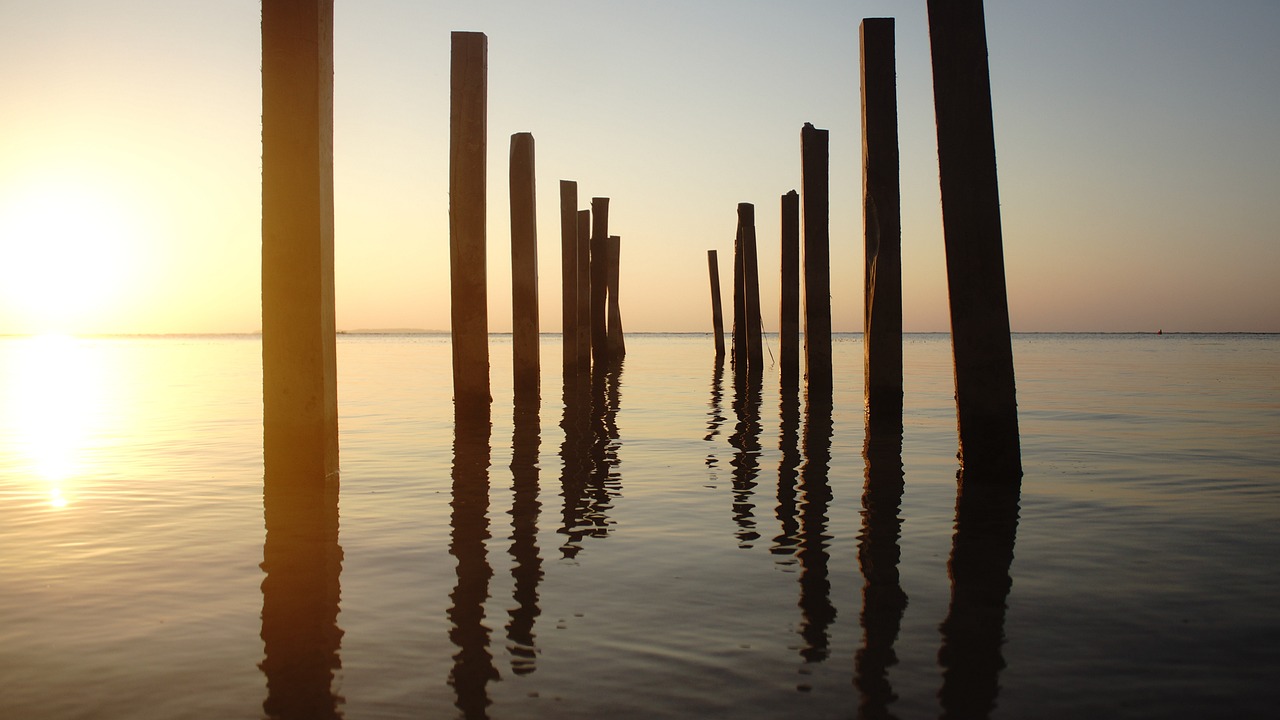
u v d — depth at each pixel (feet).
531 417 40.14
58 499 21.81
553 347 175.42
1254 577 15.06
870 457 28.07
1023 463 26.96
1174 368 89.97
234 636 12.39
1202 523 18.94
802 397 50.37
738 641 12.10
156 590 14.44
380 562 15.99
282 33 21.17
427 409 45.78
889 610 13.34
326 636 12.37
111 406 48.83
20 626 12.82
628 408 44.32
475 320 37.11
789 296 56.18
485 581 14.84
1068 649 11.84
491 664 11.37
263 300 21.86
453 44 35.94
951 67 21.79
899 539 17.58
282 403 22.07
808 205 47.37
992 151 21.93
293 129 21.26
